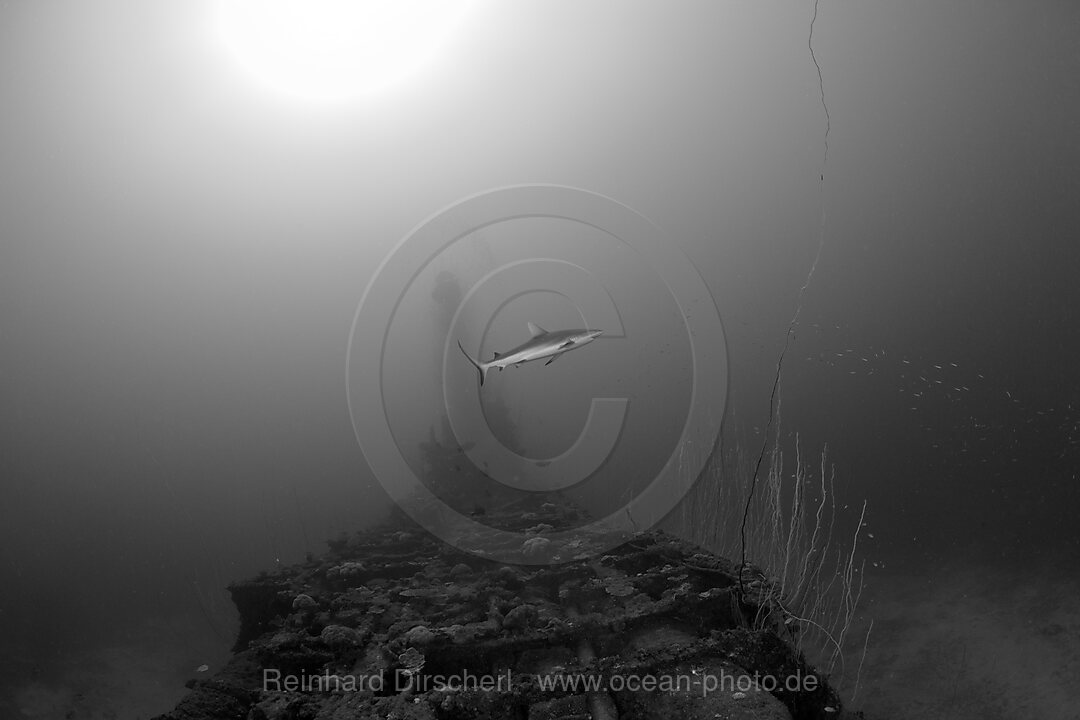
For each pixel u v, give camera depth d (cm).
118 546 1761
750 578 639
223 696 561
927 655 1006
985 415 1781
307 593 740
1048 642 992
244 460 2212
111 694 1155
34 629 1423
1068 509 1320
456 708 495
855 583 1191
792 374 2067
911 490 1518
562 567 702
